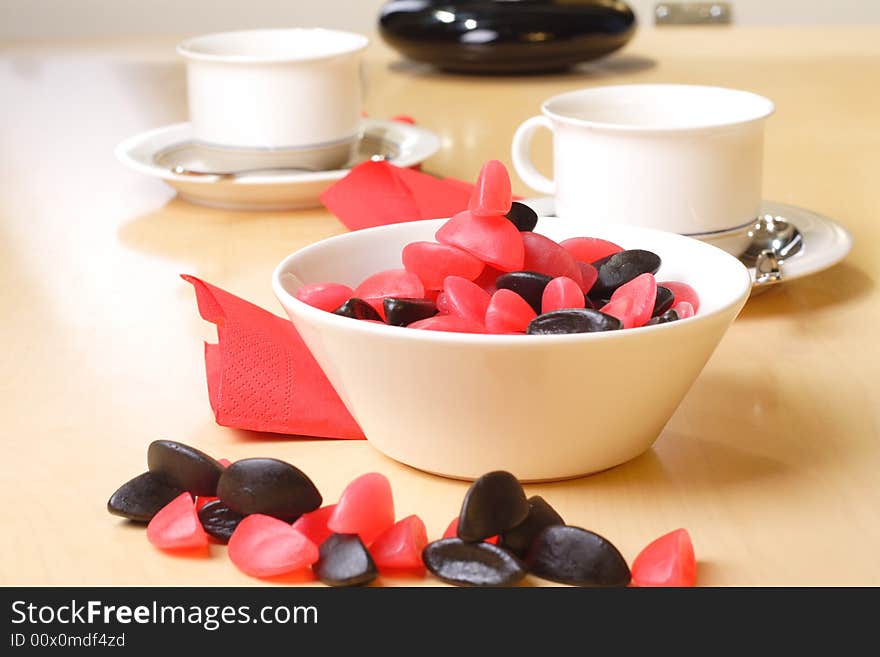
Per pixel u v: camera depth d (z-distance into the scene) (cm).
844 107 134
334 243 58
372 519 43
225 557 45
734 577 43
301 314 48
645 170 72
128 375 64
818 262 73
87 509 49
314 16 280
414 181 86
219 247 89
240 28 281
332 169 102
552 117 75
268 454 54
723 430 55
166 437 56
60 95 156
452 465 49
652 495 49
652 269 54
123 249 89
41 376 64
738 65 163
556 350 44
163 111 144
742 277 51
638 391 47
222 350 57
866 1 272
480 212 52
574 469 49
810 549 44
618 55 176
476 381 45
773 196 99
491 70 158
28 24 280
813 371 62
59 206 103
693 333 46
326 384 58
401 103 144
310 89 98
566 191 75
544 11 153
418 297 53
